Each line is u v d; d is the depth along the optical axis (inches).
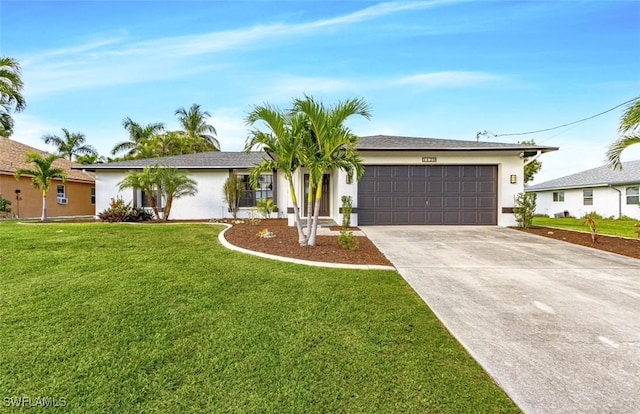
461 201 480.4
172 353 118.3
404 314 155.8
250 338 130.1
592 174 971.3
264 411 89.3
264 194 629.3
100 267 231.3
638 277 222.7
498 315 156.3
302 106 277.3
